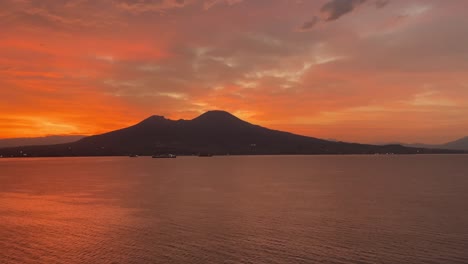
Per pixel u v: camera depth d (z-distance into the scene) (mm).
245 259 28609
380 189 74812
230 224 40031
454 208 49656
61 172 146625
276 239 33812
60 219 43219
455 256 28906
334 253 29859
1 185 87875
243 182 93062
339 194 66250
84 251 30641
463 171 138125
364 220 41812
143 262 28094
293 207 51062
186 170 154500
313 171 143000
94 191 73438
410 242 32625
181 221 41750
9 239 34281
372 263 27719
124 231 37125
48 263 27984
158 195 65875
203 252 30250
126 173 135500
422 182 91250
